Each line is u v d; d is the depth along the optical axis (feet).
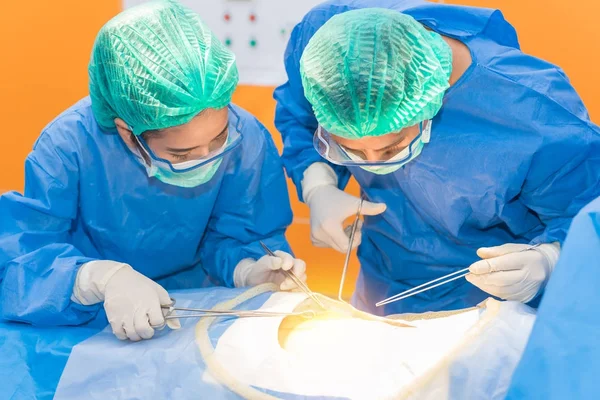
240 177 5.60
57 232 5.11
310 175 6.12
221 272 5.86
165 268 5.94
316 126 6.21
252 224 5.74
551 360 2.76
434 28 5.07
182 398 3.98
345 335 4.50
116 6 9.50
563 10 8.68
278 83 9.53
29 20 9.70
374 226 6.07
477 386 3.80
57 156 5.06
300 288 5.32
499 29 5.22
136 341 4.49
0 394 4.22
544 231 5.14
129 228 5.49
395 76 4.33
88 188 5.23
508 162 4.90
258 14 9.26
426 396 3.79
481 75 4.86
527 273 4.77
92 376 4.20
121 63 4.50
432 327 4.36
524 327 4.06
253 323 4.52
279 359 4.12
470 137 5.00
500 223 5.71
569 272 2.87
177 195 5.41
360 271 6.68
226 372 4.01
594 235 2.88
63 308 4.65
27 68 9.89
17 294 4.71
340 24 4.50
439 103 4.54
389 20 4.46
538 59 5.00
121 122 4.85
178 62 4.44
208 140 4.67
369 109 4.35
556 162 4.80
